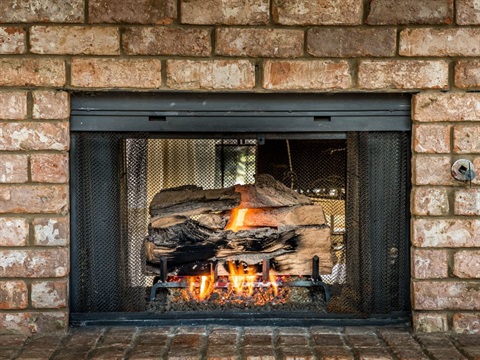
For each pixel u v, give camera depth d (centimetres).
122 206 250
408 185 249
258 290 262
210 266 258
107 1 235
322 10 238
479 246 244
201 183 254
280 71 239
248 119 246
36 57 236
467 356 221
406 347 230
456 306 246
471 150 242
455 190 243
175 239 255
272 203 254
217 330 247
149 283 265
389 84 241
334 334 244
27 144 239
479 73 240
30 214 241
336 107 246
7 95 237
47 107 238
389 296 254
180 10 236
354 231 253
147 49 237
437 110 241
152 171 252
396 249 253
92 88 238
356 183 250
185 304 258
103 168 248
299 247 258
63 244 242
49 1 234
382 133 249
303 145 254
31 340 236
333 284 258
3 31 235
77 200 248
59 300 244
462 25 238
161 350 225
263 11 237
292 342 233
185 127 245
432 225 245
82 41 236
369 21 238
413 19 238
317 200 258
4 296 243
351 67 241
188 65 238
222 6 237
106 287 252
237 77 239
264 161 255
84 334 243
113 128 245
